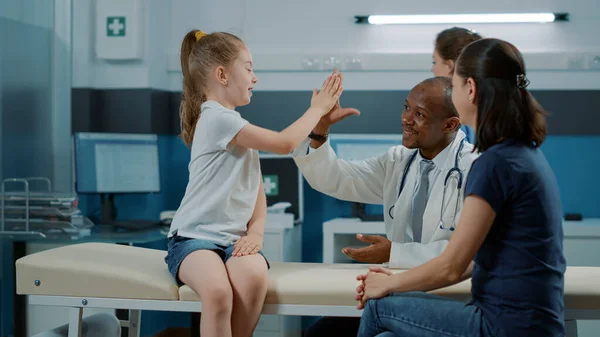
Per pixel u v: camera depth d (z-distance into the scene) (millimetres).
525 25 4297
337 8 4426
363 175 2242
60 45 4234
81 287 1865
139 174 4133
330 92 2078
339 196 2291
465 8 4312
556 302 1541
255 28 4500
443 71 2512
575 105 4266
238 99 2074
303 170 2240
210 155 1974
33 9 4051
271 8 4480
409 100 2016
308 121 1990
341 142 4266
